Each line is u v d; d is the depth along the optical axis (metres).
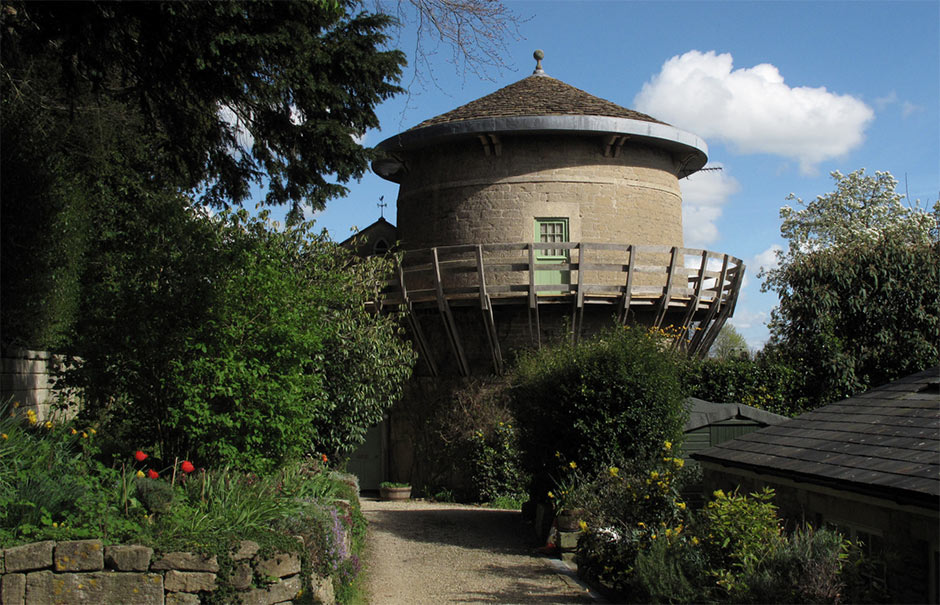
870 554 7.78
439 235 20.78
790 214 31.05
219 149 13.38
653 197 21.00
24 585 6.18
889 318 17.88
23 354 11.05
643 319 20.27
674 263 19.16
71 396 12.49
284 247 12.42
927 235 26.05
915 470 7.29
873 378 17.92
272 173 13.25
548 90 21.72
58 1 9.98
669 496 10.48
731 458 10.17
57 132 13.08
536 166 20.25
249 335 8.91
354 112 12.77
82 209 12.58
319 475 10.48
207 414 8.31
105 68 11.41
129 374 8.73
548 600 9.66
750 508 8.25
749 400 17.62
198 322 8.72
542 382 14.20
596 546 10.44
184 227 9.09
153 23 10.43
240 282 8.91
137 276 8.85
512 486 19.89
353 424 13.57
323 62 11.89
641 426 13.15
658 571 8.13
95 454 8.47
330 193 13.33
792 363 18.20
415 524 15.91
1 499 6.60
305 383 9.49
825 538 7.55
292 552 7.10
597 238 20.12
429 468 21.05
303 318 9.50
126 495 6.94
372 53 12.59
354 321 13.45
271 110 12.26
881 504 7.41
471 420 20.08
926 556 7.14
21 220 10.92
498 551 13.12
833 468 8.23
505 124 19.64
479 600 9.63
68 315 11.79
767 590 7.12
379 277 15.38
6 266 10.72
